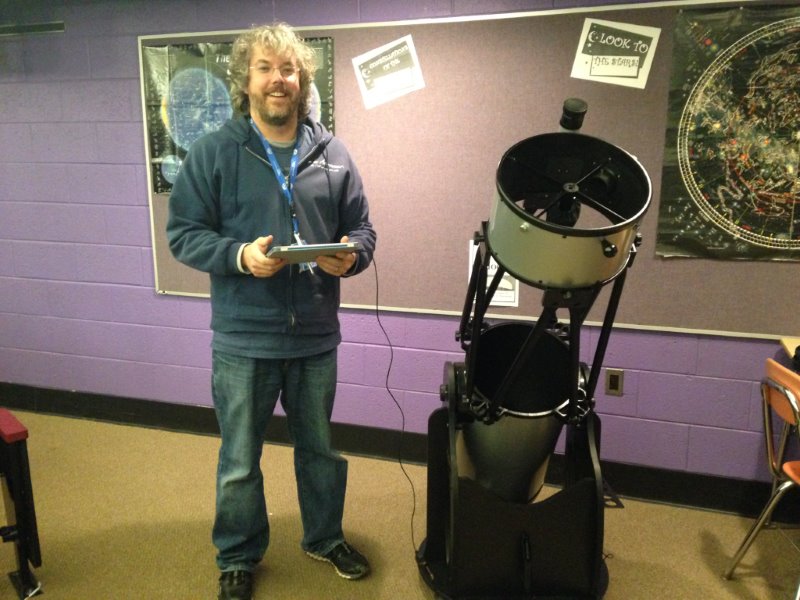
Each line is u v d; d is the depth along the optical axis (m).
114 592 1.91
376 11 2.44
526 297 2.48
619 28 2.20
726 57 2.12
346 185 1.88
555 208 1.46
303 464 1.99
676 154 2.22
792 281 2.20
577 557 1.71
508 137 2.39
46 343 3.22
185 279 2.91
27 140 3.00
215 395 1.84
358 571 1.98
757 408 2.33
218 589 1.93
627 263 1.44
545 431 1.71
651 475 2.49
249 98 1.73
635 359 2.43
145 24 2.73
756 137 2.14
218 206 1.76
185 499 2.44
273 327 1.75
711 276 2.27
